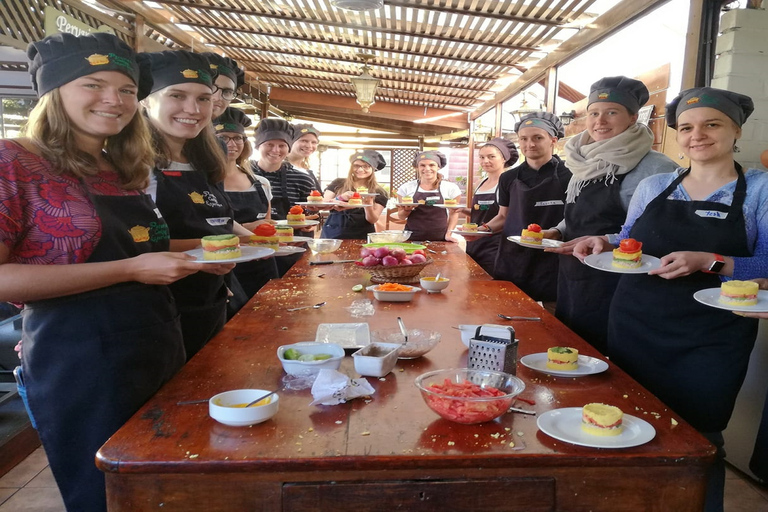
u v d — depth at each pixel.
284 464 1.35
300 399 1.73
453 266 4.25
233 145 4.19
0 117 5.27
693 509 1.42
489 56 6.87
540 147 4.29
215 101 3.57
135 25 5.78
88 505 1.82
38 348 1.76
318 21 5.89
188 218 2.63
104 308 1.80
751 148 3.34
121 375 1.81
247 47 7.90
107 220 1.82
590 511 1.41
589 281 3.20
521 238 3.59
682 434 1.50
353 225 6.36
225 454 1.38
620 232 3.00
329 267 4.16
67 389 1.76
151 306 1.94
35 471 3.34
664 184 2.64
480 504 1.38
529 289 4.34
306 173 6.22
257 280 4.15
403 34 5.96
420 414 1.63
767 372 3.12
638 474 1.40
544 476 1.39
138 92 2.14
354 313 2.77
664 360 2.40
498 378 1.73
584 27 5.23
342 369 1.98
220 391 1.79
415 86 9.57
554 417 1.60
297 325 2.56
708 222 2.38
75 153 1.80
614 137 3.14
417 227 6.41
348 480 1.38
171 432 1.51
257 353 2.16
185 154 2.80
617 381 1.90
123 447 1.42
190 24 6.75
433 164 6.73
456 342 2.31
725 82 3.31
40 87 1.76
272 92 11.79
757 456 2.84
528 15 5.06
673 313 2.37
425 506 1.37
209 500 1.38
